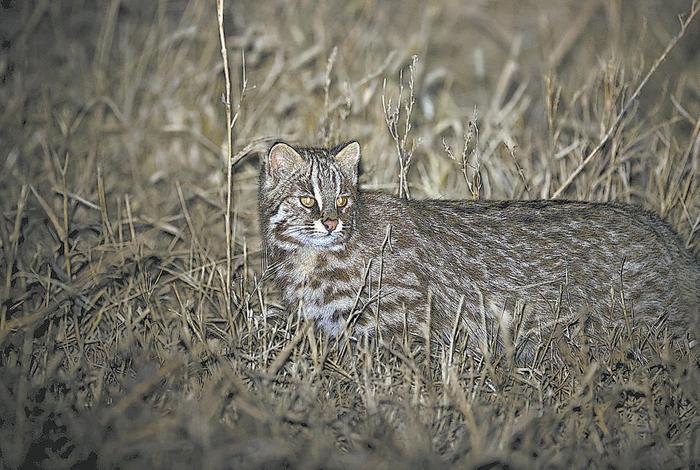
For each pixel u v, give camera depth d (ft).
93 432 29.27
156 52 60.54
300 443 29.68
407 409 30.40
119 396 32.17
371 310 35.76
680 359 34.76
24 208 43.04
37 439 30.35
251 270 41.65
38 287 39.96
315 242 35.53
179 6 68.08
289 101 55.42
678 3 73.92
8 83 58.18
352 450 29.81
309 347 35.40
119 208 43.62
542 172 47.80
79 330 37.01
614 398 31.78
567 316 36.81
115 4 59.72
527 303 37.06
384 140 51.13
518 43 63.31
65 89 59.62
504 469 29.19
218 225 47.14
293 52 61.11
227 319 37.40
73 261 41.45
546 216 37.96
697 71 66.74
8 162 50.31
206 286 39.22
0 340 34.73
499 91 56.54
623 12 72.90
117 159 54.85
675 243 38.52
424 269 36.22
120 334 36.70
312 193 35.55
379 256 35.81
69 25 65.51
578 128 49.78
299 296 36.63
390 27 69.56
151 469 28.58
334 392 33.81
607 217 38.06
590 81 51.83
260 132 54.34
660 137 49.78
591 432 30.83
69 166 52.13
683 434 31.40
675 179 45.09
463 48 72.90
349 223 35.70
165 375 32.96
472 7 73.56
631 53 63.77
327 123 48.32
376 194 38.17
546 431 30.32
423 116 58.18
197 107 56.65
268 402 31.35
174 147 55.36
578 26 67.51
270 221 36.99
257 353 35.58
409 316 35.86
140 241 42.29
